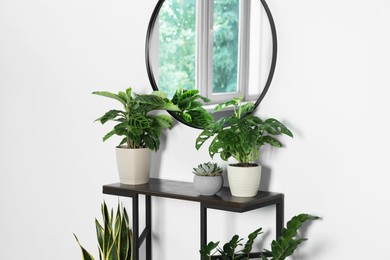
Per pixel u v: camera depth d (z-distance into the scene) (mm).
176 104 2605
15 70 3201
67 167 3066
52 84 3076
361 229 2207
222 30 2447
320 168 2283
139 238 2656
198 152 2592
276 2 2332
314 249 2316
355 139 2201
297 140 2326
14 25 3182
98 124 2934
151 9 2703
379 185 2162
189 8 2537
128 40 2789
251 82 2391
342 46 2209
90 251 3029
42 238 3205
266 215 2436
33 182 3203
